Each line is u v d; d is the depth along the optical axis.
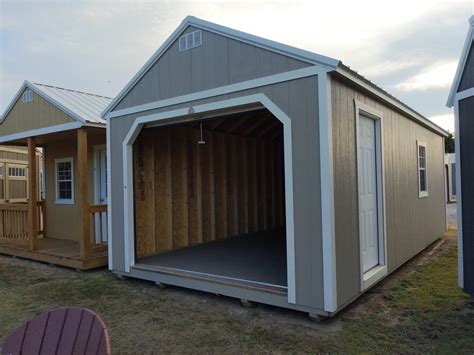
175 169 7.26
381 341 3.32
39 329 1.79
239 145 8.95
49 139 8.15
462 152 4.36
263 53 4.14
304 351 3.16
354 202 4.22
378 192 5.18
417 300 4.41
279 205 10.36
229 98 4.43
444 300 4.40
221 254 6.37
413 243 6.64
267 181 9.88
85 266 6.21
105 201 7.78
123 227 5.65
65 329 1.74
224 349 3.24
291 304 3.90
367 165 4.96
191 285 4.80
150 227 6.66
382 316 3.92
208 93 4.63
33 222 7.24
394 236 5.64
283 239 8.08
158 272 5.18
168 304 4.48
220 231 8.23
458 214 4.43
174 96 5.00
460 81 4.39
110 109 5.83
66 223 8.74
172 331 3.65
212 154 8.11
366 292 4.75
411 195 6.62
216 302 4.50
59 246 7.71
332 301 3.62
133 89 5.51
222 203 8.34
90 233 6.41
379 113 5.17
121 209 5.69
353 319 3.84
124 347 3.32
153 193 6.75
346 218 4.01
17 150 14.11
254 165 9.41
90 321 1.69
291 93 3.91
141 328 3.75
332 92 3.81
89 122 6.19
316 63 3.73
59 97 6.95
